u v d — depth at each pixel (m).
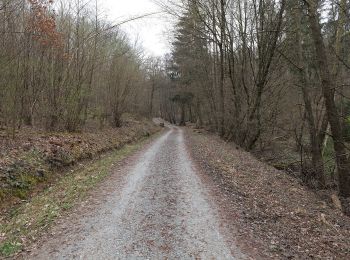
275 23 20.78
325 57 12.48
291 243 7.03
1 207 9.16
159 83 70.69
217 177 12.53
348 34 15.75
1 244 6.62
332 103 12.47
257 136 23.75
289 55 21.52
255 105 22.89
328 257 6.58
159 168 14.52
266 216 8.52
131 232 7.14
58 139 16.08
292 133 23.91
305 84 17.27
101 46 22.47
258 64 23.11
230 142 27.59
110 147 20.56
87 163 15.60
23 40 14.87
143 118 48.16
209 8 24.67
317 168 15.37
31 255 6.10
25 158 12.12
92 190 10.47
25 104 17.91
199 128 47.72
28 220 7.90
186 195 10.04
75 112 20.09
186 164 15.57
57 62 18.19
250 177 12.84
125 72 29.38
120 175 12.93
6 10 13.14
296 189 12.40
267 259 6.09
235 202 9.42
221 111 29.95
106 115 28.78
